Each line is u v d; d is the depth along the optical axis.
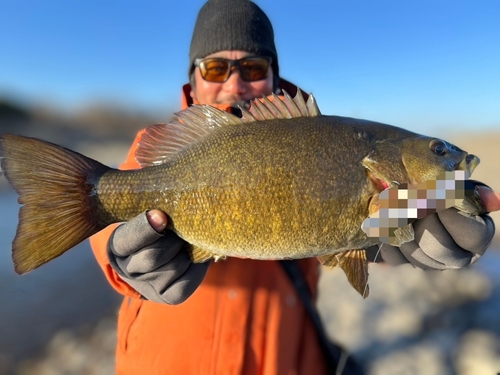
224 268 0.51
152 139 0.47
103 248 0.48
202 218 0.44
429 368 0.89
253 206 0.43
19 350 0.99
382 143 0.45
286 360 0.51
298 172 0.43
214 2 0.67
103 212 0.45
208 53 0.65
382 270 1.41
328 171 0.43
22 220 0.42
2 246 1.75
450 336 1.03
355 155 0.44
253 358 0.49
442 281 1.35
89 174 0.45
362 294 0.46
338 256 0.48
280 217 0.43
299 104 0.47
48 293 1.33
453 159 0.46
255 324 0.50
